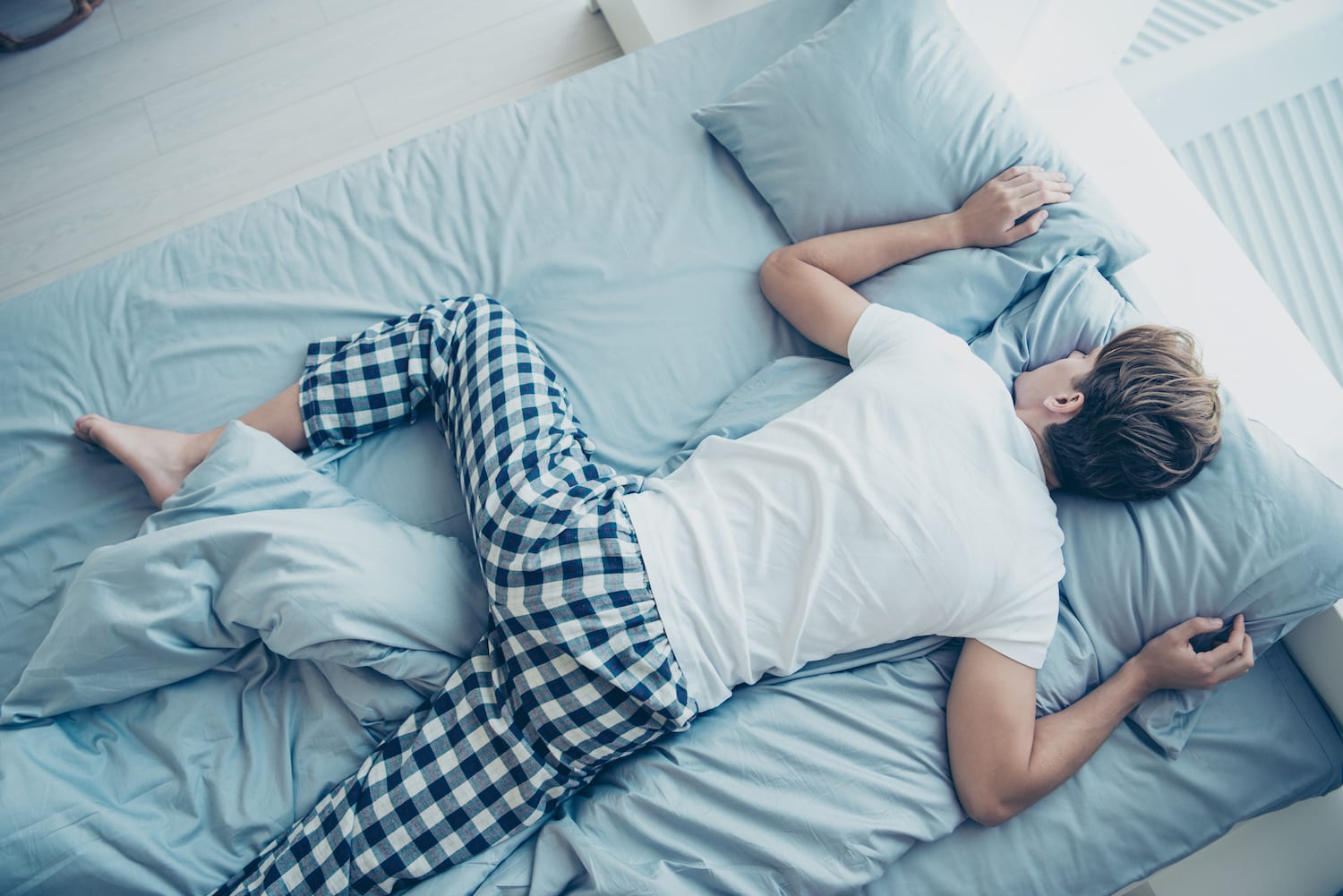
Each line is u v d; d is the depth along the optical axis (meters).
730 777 0.94
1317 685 1.04
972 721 0.94
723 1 1.58
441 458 1.15
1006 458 0.97
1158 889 1.05
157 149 1.77
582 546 0.94
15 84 1.82
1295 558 0.96
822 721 0.98
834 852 0.92
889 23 1.23
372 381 1.11
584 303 1.22
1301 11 1.47
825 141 1.21
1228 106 1.52
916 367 0.99
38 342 1.18
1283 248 1.47
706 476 1.00
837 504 0.94
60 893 0.86
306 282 1.23
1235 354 1.18
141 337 1.19
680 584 0.94
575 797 0.99
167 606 0.94
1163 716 0.99
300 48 1.85
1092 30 1.36
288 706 0.98
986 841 0.96
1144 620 1.00
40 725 0.93
